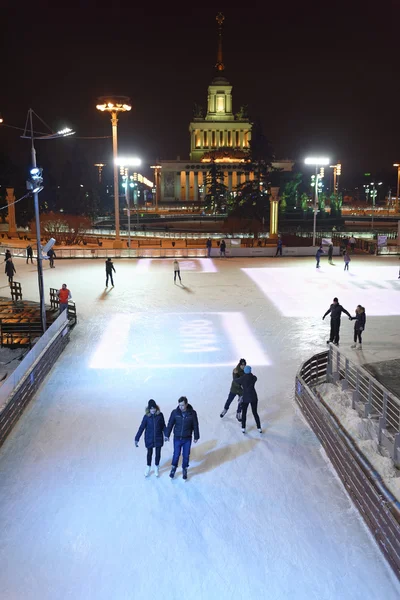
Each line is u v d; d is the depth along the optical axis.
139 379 14.29
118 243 45.66
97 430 11.09
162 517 8.01
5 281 31.31
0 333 20.30
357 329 17.28
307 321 20.97
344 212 119.56
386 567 6.91
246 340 18.20
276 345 17.61
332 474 9.26
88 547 7.33
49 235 56.25
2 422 10.41
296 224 83.25
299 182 92.75
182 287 28.59
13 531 7.67
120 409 12.22
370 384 10.91
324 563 6.99
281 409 12.25
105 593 6.51
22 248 46.00
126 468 9.49
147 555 7.16
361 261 40.41
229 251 44.06
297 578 6.73
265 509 8.20
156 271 35.16
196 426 9.03
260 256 44.16
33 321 21.67
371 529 7.59
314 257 43.41
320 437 10.45
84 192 97.62
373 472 8.02
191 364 15.58
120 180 126.50
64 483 8.98
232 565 6.96
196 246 53.53
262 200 75.81
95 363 15.67
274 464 9.61
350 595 6.46
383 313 22.39
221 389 13.54
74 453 10.05
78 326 20.08
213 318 21.39
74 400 12.77
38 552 7.23
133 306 23.66
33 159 18.12
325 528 7.72
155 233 67.25
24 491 8.72
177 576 6.78
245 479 9.09
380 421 9.97
